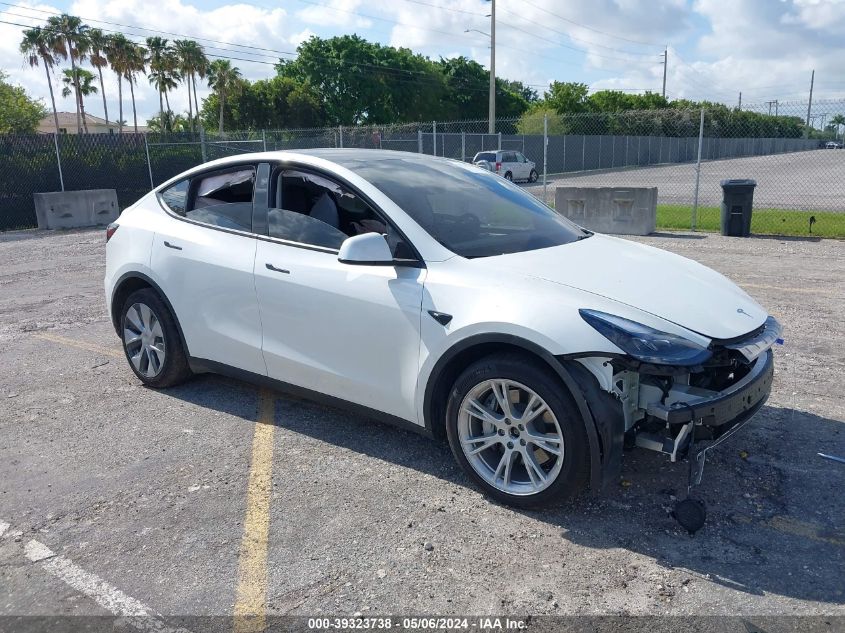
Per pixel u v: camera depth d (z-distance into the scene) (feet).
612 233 41.63
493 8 109.81
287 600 8.99
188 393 16.46
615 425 9.89
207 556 9.98
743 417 10.77
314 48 204.64
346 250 11.30
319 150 14.66
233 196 14.65
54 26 175.63
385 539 10.27
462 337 10.87
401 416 12.12
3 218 58.08
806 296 24.27
